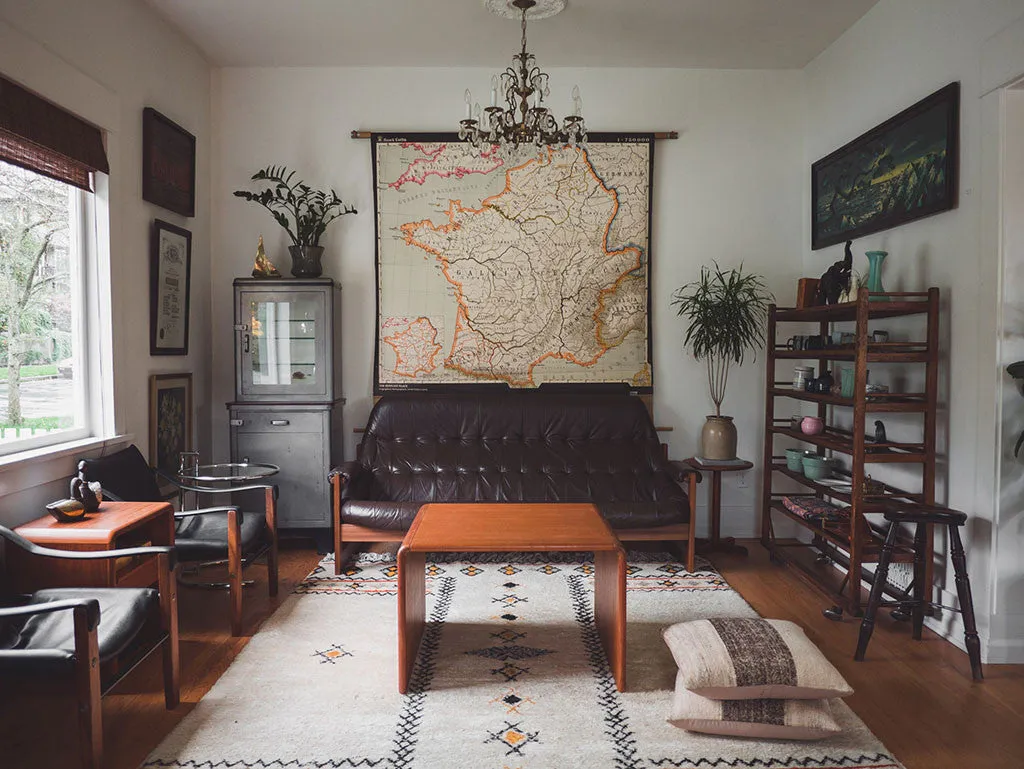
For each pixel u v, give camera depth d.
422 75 4.59
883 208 3.60
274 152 4.60
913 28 3.39
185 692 2.50
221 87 4.58
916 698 2.51
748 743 2.19
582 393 4.60
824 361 4.05
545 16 3.82
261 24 3.97
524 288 4.61
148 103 3.76
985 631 2.83
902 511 2.80
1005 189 2.76
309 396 4.30
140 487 3.21
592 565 4.01
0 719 2.31
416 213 4.59
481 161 4.58
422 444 4.35
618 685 2.52
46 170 2.92
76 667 1.88
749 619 2.53
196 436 4.39
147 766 2.04
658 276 4.68
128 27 3.54
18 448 2.82
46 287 3.02
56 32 2.92
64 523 2.58
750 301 4.36
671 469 4.04
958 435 3.04
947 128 3.06
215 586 3.59
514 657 2.79
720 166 4.66
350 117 4.61
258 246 4.49
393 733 2.23
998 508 2.79
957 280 3.05
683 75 4.62
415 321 4.61
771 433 4.14
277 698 2.45
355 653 2.83
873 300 3.15
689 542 3.88
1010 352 2.78
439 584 3.67
